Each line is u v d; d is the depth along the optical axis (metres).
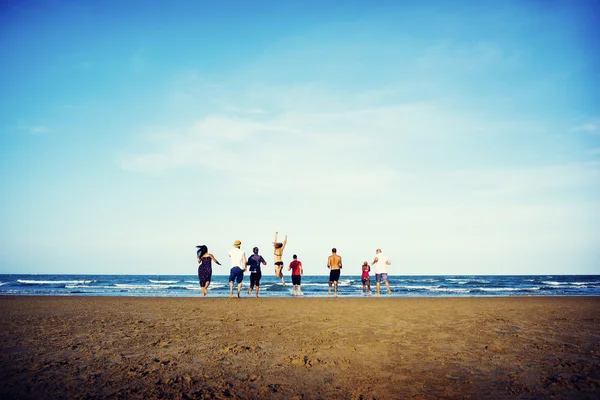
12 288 29.00
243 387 3.36
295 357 4.40
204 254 13.70
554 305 10.65
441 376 3.67
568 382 3.44
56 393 3.08
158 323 6.84
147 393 3.13
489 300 12.39
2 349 4.61
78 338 5.36
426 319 7.48
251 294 18.23
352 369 3.93
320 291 23.78
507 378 3.59
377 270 17.28
